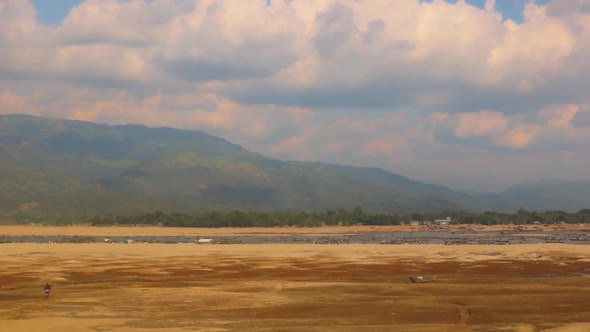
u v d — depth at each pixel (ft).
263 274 261.03
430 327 144.66
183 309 171.12
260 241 595.47
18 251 386.93
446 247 426.51
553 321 153.89
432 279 234.79
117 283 231.09
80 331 140.87
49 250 398.62
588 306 174.19
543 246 430.61
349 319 157.28
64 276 251.80
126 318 157.48
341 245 473.67
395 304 178.09
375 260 318.04
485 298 188.55
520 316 160.35
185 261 315.78
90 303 180.24
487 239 626.23
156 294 195.00
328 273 263.29
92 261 313.73
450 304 177.88
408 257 334.85
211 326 147.43
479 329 142.00
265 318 158.61
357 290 206.90
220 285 222.28
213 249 412.57
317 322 152.97
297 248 424.87
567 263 299.38
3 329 141.18
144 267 285.64
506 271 269.64
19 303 179.73
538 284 222.28
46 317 157.38
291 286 216.95
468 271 269.64
